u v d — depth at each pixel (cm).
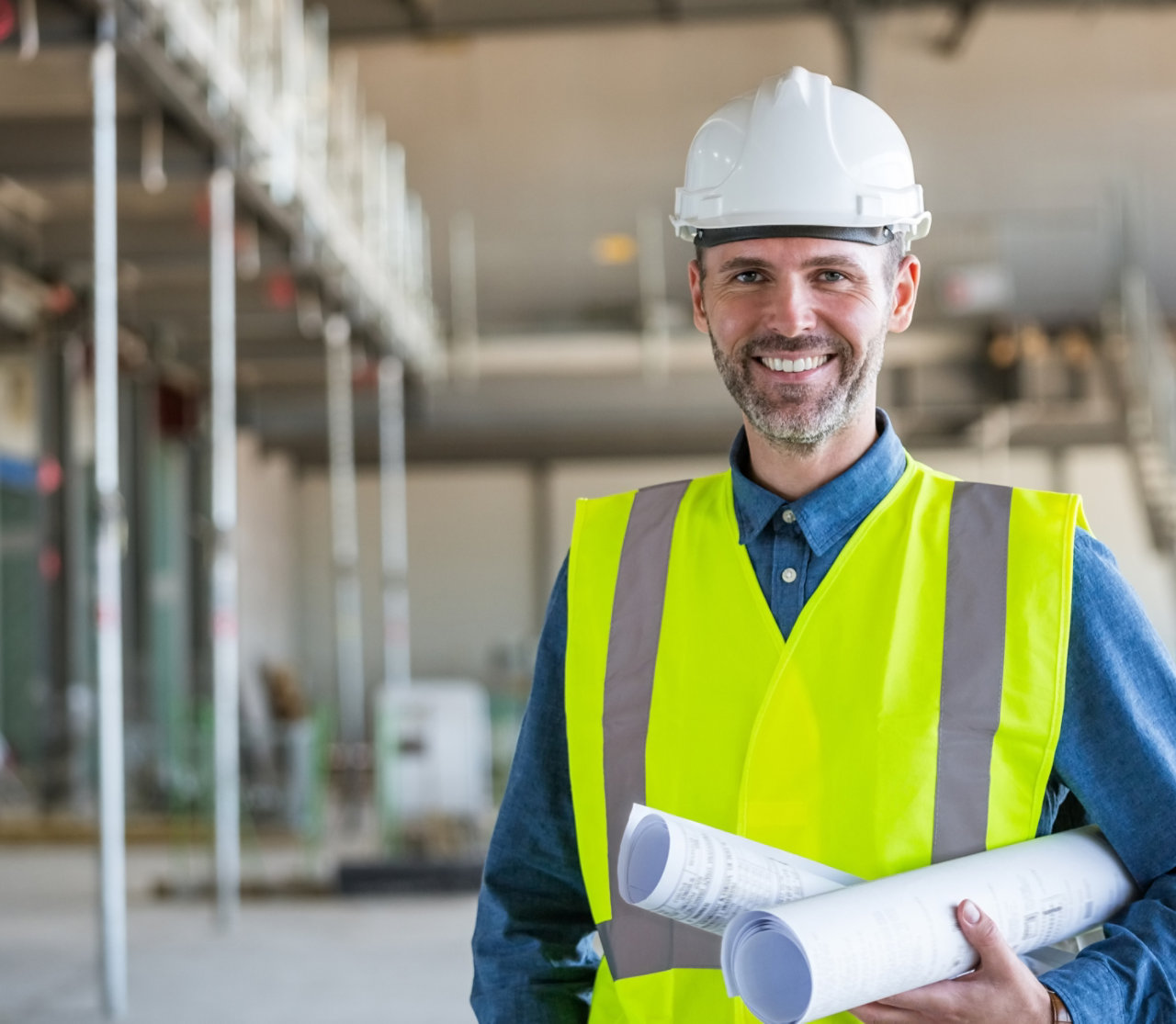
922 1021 121
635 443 1716
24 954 644
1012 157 1408
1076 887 129
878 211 140
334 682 1816
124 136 630
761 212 139
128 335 1026
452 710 859
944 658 137
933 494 147
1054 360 1243
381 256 1020
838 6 871
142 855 968
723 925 122
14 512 1090
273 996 562
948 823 132
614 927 144
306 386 1311
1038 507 141
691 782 141
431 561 1831
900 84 1409
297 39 753
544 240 1304
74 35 493
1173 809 132
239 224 774
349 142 942
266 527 1652
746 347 142
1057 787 142
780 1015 117
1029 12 1372
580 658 152
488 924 156
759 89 146
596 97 1415
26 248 841
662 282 1355
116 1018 525
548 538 1825
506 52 1405
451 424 1316
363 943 662
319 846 985
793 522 145
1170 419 1191
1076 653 136
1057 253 1252
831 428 142
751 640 143
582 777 148
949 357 1263
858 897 120
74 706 1084
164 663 1297
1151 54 1388
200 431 1341
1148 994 125
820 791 135
